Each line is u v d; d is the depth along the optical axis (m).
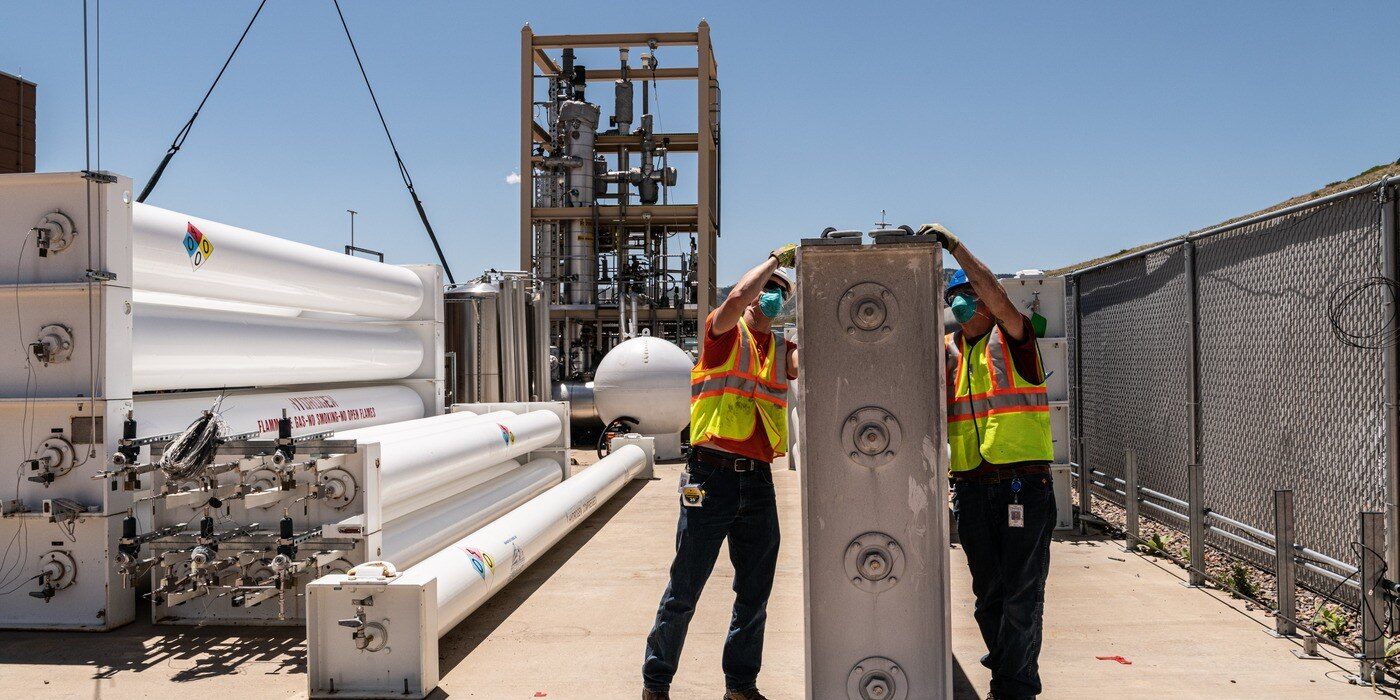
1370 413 4.46
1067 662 4.23
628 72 20.16
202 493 4.66
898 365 2.83
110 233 4.96
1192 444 6.24
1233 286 5.86
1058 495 7.39
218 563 4.79
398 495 5.44
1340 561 4.67
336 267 7.49
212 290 6.15
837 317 2.84
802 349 2.84
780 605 5.50
